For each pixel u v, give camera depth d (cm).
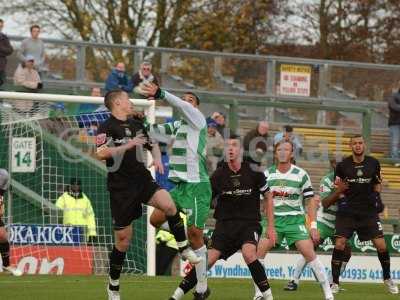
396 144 5025
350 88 5409
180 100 2686
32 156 4028
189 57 5181
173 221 2484
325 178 3691
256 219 2661
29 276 3641
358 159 3428
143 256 3991
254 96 5244
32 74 4566
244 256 2619
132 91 4566
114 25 7219
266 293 2608
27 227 3931
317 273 2908
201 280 2648
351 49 8450
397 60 8469
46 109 4075
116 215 2458
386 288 3678
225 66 5225
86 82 4978
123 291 3066
